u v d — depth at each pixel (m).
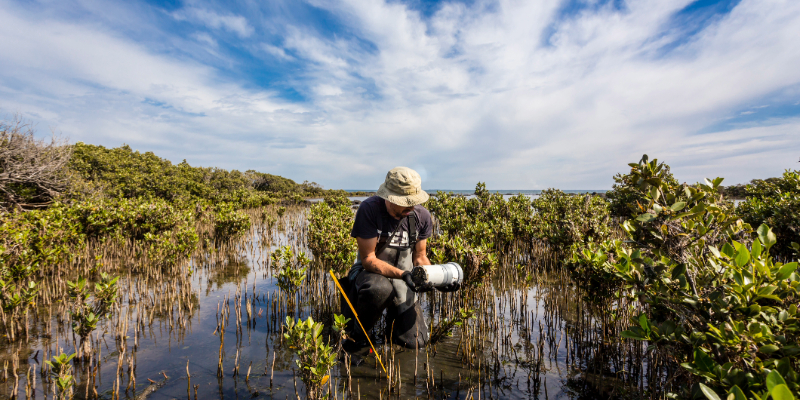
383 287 3.18
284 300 4.99
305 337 2.45
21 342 3.65
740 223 2.31
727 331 1.58
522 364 3.34
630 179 2.42
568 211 8.55
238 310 4.17
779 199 5.34
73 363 3.22
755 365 1.52
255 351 3.53
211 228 11.09
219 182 26.20
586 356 3.51
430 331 4.06
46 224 6.32
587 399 2.76
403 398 2.73
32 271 5.05
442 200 11.34
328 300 4.77
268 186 35.47
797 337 1.61
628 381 3.02
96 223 7.86
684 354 1.92
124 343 3.58
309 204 28.50
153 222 8.96
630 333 2.05
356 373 3.08
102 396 2.70
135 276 6.35
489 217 9.65
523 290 5.14
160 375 3.04
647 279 2.15
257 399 2.68
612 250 3.55
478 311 4.33
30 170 11.04
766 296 1.61
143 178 17.98
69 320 4.23
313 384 2.43
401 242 3.38
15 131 10.88
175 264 6.55
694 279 2.04
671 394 1.80
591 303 4.03
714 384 1.56
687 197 2.20
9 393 2.74
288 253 4.74
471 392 2.83
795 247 2.71
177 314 4.57
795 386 1.38
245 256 8.59
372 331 3.89
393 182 3.07
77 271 6.31
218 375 3.03
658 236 2.12
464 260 4.26
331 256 5.57
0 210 9.62
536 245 7.71
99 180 16.36
